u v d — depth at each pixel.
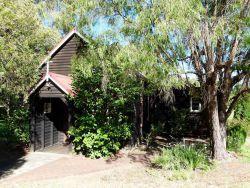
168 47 7.05
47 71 12.05
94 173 9.55
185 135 17.27
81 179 8.94
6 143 14.16
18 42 9.46
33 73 11.32
